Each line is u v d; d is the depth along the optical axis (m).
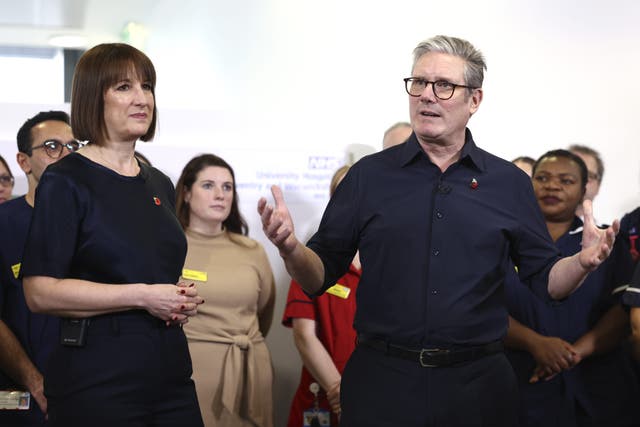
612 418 2.98
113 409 1.81
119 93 1.93
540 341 2.93
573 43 4.36
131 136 1.96
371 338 2.10
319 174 3.83
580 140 4.36
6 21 4.86
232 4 4.61
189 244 3.23
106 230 1.87
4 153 3.56
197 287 3.11
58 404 1.83
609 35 4.37
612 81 4.37
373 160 2.21
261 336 3.26
